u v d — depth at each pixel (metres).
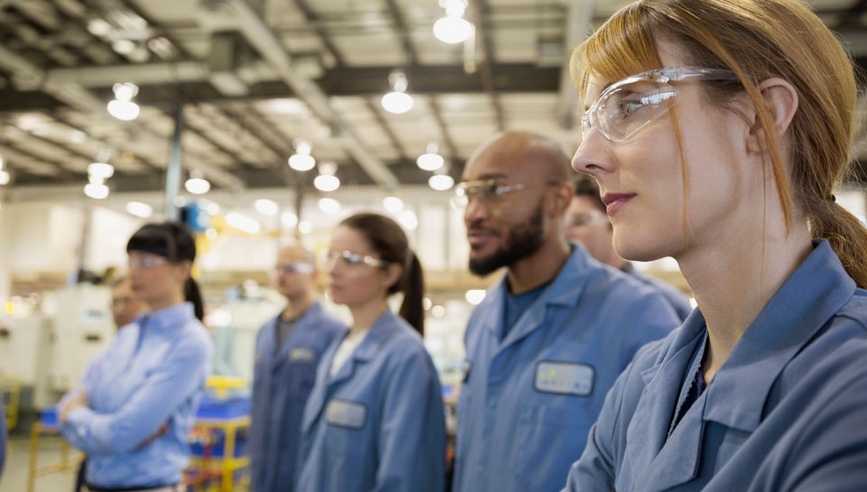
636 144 0.53
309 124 8.90
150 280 1.93
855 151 0.57
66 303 7.31
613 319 1.19
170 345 1.83
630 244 0.53
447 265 10.98
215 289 9.28
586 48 0.61
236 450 4.31
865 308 0.45
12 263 11.78
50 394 7.31
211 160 10.56
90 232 12.11
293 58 6.08
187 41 6.50
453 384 5.87
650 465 0.53
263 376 2.61
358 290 1.69
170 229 1.99
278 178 10.88
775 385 0.46
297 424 2.46
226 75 6.00
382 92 7.23
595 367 1.17
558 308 1.29
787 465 0.40
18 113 8.00
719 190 0.50
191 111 8.35
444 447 1.52
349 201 11.34
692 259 0.53
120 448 1.67
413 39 6.45
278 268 2.76
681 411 0.56
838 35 0.55
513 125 8.77
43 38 6.30
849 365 0.40
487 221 1.35
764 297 0.51
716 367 0.56
